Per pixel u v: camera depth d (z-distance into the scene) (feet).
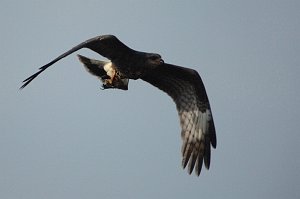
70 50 43.83
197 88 52.37
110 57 47.34
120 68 48.49
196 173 52.54
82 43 44.98
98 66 52.34
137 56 48.16
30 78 41.65
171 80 52.60
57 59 42.45
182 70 51.60
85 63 52.42
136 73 48.80
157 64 48.60
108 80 49.24
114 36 46.26
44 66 41.83
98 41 45.93
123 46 47.21
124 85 49.67
